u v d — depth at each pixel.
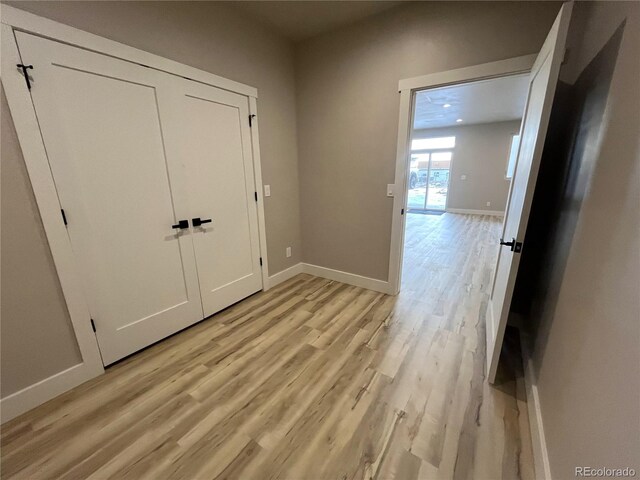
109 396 1.59
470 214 7.86
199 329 2.26
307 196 3.23
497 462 1.20
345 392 1.60
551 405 1.17
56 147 1.47
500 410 1.46
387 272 2.86
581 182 1.25
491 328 1.92
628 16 0.94
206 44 2.10
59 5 1.40
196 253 2.25
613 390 0.71
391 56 2.37
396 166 2.55
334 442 1.30
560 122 1.75
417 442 1.29
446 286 3.07
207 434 1.35
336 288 3.04
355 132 2.72
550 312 1.44
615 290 0.78
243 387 1.65
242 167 2.54
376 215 2.80
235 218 2.55
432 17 2.13
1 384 1.41
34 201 1.42
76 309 1.63
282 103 2.87
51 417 1.45
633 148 0.79
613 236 0.85
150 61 1.78
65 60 1.45
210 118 2.21
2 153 1.31
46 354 1.54
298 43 2.85
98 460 1.24
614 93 0.99
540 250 1.92
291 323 2.34
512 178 2.13
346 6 2.25
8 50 1.27
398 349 1.98
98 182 1.65
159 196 1.96
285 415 1.45
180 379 1.71
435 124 7.48
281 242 3.15
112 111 1.66
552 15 1.75
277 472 1.18
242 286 2.73
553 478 1.00
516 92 4.36
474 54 2.03
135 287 1.90
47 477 1.17
